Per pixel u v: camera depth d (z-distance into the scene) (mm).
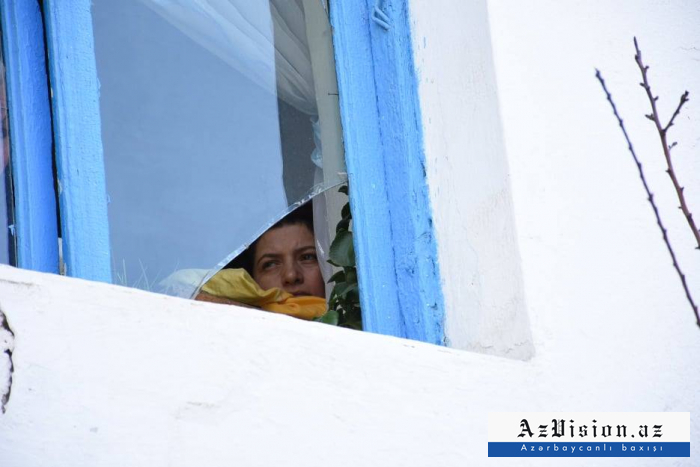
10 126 6504
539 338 5859
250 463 5453
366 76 6906
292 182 6836
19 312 5391
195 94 6816
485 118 6160
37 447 5293
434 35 6570
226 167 6770
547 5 6289
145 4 6832
